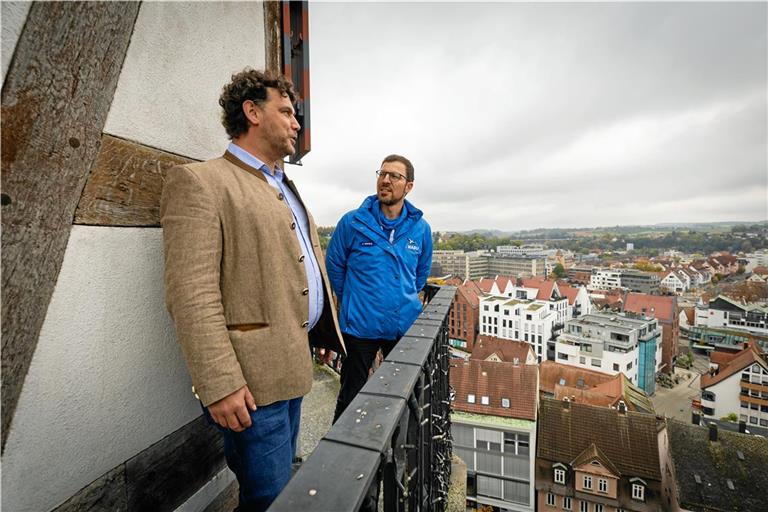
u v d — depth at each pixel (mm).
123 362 1110
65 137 907
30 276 837
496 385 21359
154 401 1235
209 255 896
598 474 17891
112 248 1061
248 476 1059
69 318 939
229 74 1649
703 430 19062
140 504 1185
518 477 19656
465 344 51844
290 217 1160
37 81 830
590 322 42375
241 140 1183
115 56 1041
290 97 1244
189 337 821
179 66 1323
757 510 15531
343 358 2221
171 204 919
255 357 987
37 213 847
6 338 792
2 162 764
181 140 1339
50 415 899
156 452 1250
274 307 1037
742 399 33406
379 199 2203
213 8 1533
